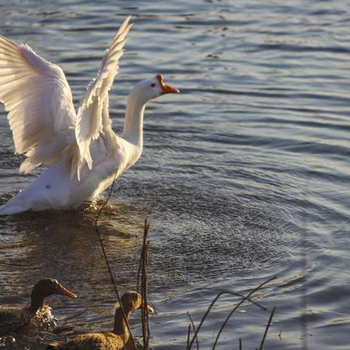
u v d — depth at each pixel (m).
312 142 16.64
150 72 19.92
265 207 14.12
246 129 17.28
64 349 9.56
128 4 24.48
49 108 13.91
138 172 15.58
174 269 12.08
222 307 10.84
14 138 14.10
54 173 14.09
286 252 12.53
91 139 13.72
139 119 14.87
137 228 13.46
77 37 21.83
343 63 20.47
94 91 11.72
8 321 10.34
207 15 23.64
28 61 13.82
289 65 20.41
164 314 10.70
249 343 9.99
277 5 24.42
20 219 13.70
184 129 17.31
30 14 23.28
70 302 11.14
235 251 12.61
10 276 11.90
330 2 24.59
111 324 10.55
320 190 14.72
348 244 12.69
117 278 11.89
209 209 14.10
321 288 11.33
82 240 13.09
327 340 10.07
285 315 10.64
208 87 19.19
